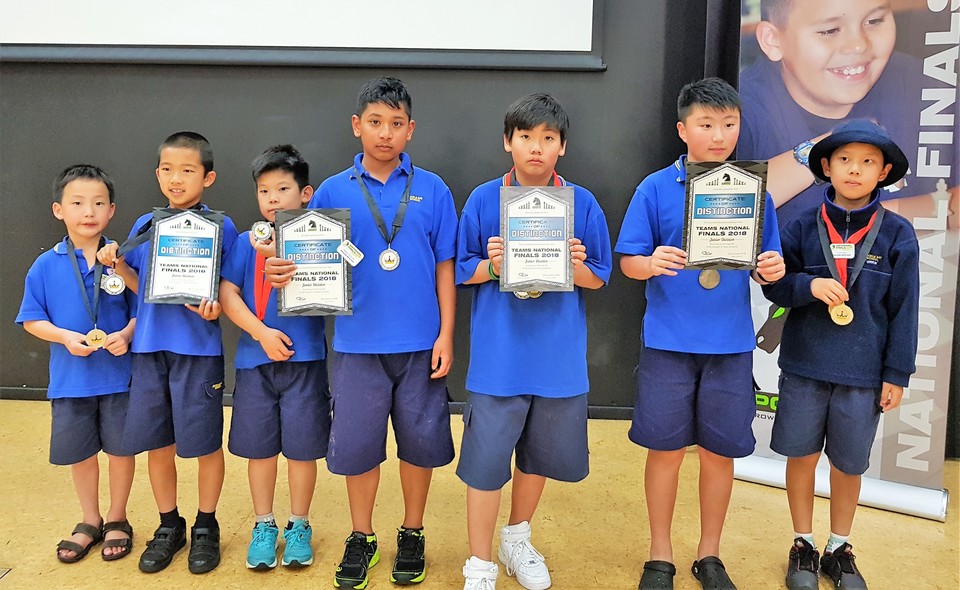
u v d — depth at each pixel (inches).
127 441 75.7
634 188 127.6
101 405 78.8
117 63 129.3
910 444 95.7
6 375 140.7
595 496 97.4
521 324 68.1
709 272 68.4
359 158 74.5
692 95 68.4
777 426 75.5
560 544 83.4
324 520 89.4
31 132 133.3
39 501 93.7
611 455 113.6
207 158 78.2
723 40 115.6
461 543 83.4
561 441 69.5
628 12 123.3
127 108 131.3
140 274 77.1
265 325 74.5
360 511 76.0
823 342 71.0
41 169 134.3
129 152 132.6
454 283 74.0
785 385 74.8
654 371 71.0
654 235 71.8
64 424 76.8
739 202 65.7
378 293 70.2
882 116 94.9
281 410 75.7
